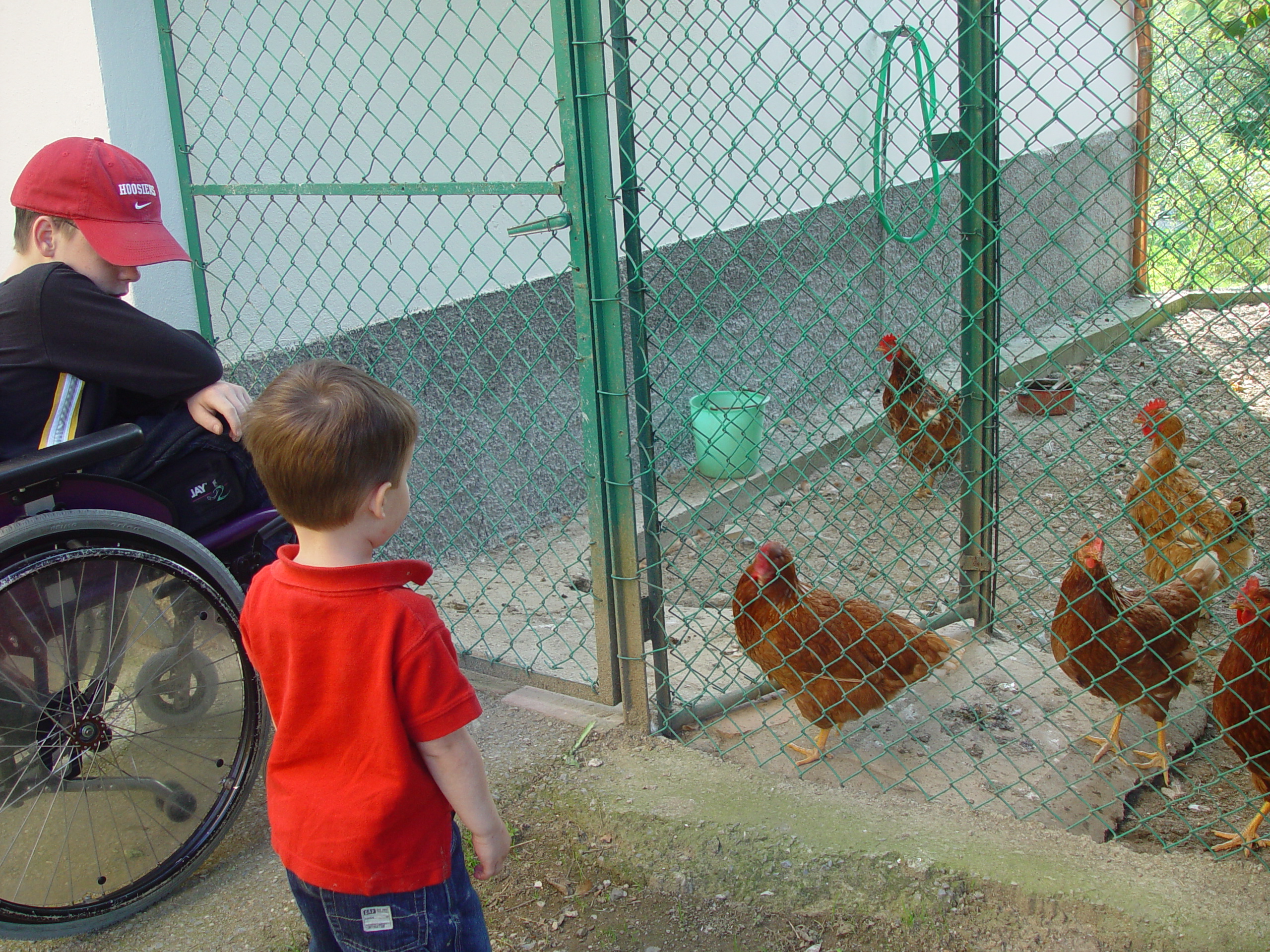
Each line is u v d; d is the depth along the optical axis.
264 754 2.43
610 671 2.90
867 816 2.51
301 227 3.94
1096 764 2.94
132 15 3.30
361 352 4.18
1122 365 8.34
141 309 3.41
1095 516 5.32
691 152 2.80
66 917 2.10
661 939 2.26
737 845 2.43
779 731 3.14
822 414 6.83
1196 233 3.66
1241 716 2.46
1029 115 8.79
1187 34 2.47
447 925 1.59
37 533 2.02
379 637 1.46
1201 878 2.21
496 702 3.16
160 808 2.34
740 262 6.07
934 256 8.02
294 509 1.50
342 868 1.50
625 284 2.65
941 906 2.24
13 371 2.28
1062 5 9.05
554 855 2.50
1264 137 2.77
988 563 3.64
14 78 3.41
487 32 4.55
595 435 2.70
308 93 3.90
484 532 4.87
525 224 2.66
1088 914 2.15
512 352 4.94
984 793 2.78
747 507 5.54
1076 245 9.74
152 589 2.26
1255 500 5.38
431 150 4.40
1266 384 7.43
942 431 5.25
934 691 3.38
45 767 2.15
